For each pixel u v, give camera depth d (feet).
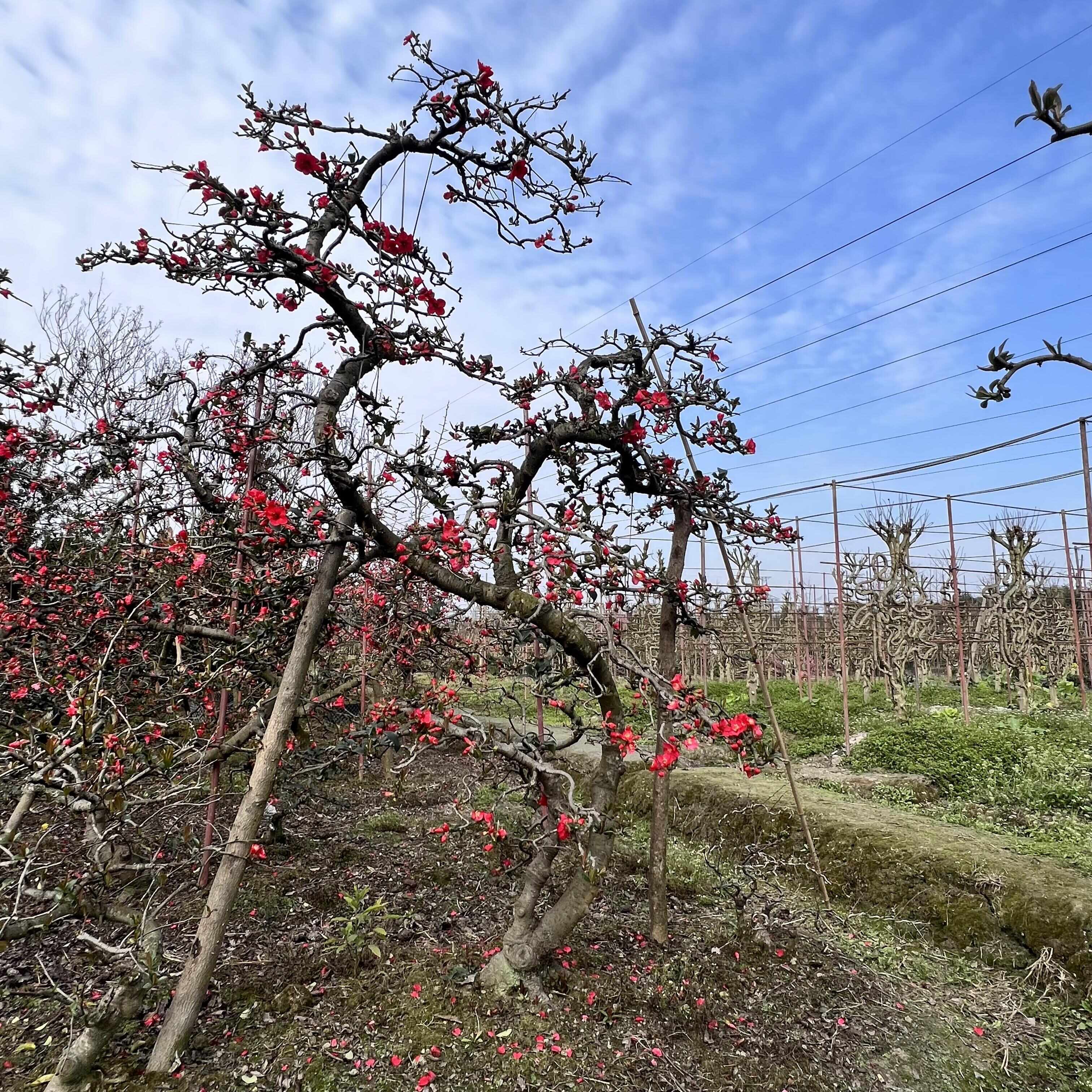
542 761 7.93
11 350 9.57
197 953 6.82
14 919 6.31
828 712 27.61
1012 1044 8.20
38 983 7.98
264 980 8.16
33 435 9.74
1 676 10.20
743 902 10.09
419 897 10.83
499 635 10.34
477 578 8.39
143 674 10.73
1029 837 13.55
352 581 14.64
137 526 11.55
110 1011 6.28
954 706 30.14
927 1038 8.11
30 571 10.45
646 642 31.89
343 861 12.25
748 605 10.82
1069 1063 7.95
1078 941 9.56
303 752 12.16
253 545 8.68
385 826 14.19
